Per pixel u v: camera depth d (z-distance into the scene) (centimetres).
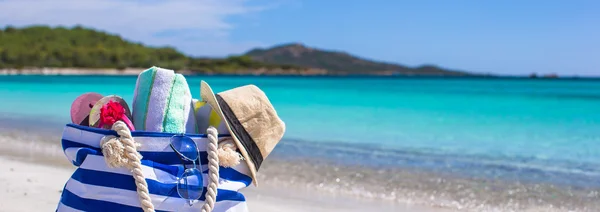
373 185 734
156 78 336
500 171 848
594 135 1365
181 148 320
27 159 885
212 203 324
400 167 866
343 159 934
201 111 349
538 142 1220
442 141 1215
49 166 815
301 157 947
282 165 866
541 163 929
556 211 624
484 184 754
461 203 649
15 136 1206
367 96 3384
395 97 3297
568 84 7725
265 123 347
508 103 2742
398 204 639
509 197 682
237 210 338
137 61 17350
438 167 874
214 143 327
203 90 343
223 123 340
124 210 314
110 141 310
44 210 548
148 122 329
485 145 1155
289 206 618
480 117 1888
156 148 318
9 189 630
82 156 321
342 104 2541
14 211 540
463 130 1455
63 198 331
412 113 2038
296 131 1377
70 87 4453
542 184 759
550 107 2448
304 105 2462
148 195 311
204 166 330
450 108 2328
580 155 1025
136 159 310
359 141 1189
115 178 315
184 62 18688
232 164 332
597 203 660
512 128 1529
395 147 1098
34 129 1359
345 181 755
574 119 1839
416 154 1009
